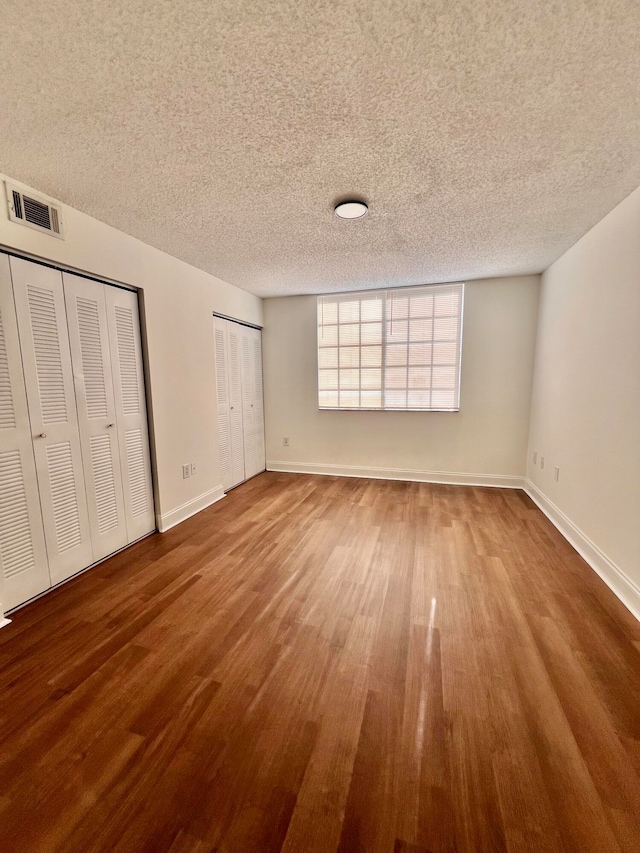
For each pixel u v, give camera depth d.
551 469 3.15
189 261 3.08
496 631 1.71
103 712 1.30
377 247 2.80
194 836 0.94
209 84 1.23
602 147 1.60
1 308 1.80
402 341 4.14
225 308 3.74
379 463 4.41
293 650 1.60
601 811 0.98
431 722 1.25
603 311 2.28
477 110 1.37
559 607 1.89
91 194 1.96
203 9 0.99
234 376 4.03
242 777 1.08
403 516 3.17
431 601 1.94
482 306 3.83
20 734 1.22
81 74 1.18
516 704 1.32
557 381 3.06
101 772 1.10
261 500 3.63
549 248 2.86
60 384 2.11
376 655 1.56
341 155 1.65
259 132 1.49
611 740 1.18
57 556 2.11
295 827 0.96
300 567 2.31
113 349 2.46
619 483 2.04
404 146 1.59
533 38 1.08
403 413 4.25
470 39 1.09
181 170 1.75
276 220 2.31
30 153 1.60
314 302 4.39
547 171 1.79
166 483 2.94
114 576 2.22
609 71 1.19
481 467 4.06
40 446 2.01
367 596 1.99
